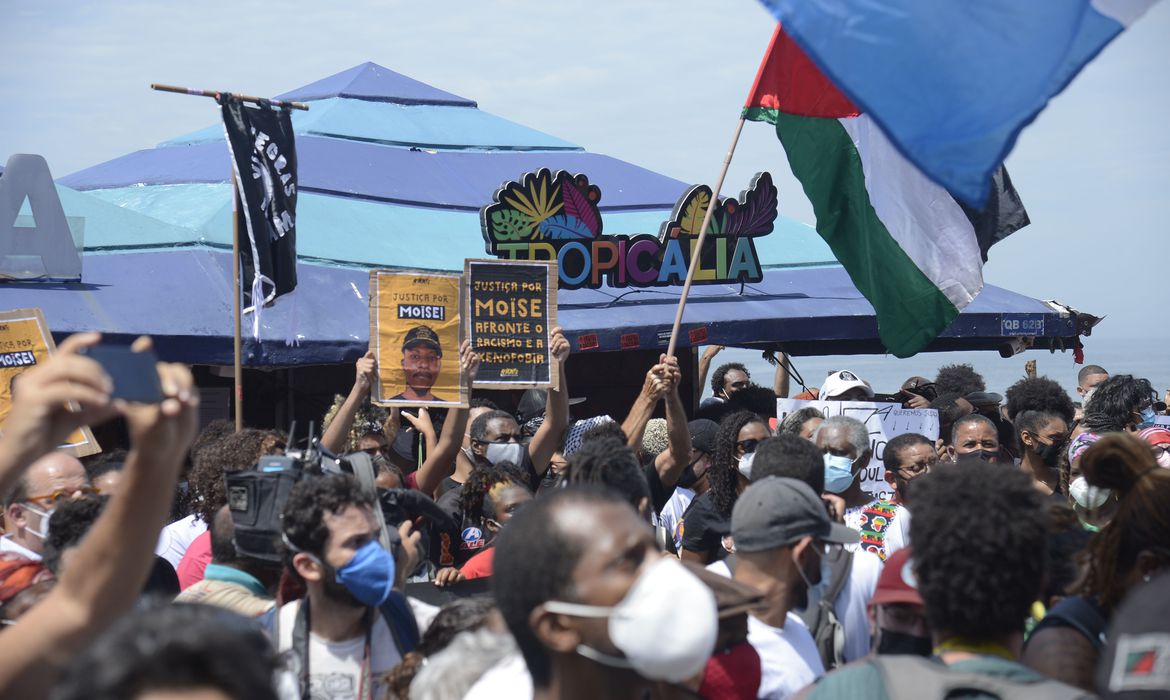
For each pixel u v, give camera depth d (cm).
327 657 388
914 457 681
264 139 873
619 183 1703
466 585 524
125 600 199
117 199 1495
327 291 1246
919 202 716
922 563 286
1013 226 821
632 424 692
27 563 412
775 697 379
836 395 941
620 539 242
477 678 310
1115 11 381
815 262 1609
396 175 1581
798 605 413
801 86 697
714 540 641
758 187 1386
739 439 633
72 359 191
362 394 713
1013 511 282
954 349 1644
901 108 386
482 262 763
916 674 268
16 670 195
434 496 750
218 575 439
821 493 493
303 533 379
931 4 388
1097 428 922
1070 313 1523
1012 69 384
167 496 199
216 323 1133
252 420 1338
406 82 1825
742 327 1358
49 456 545
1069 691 259
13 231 1114
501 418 764
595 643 239
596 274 1298
